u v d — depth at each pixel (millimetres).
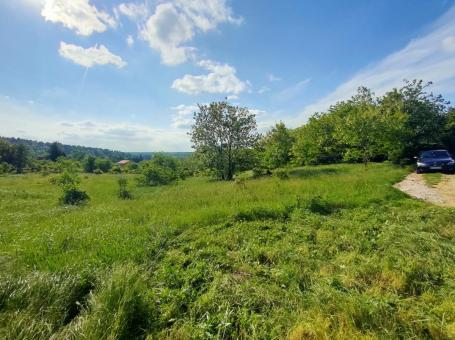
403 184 10914
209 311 3070
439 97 22547
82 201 12055
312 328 2600
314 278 3678
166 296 3326
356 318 2744
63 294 3172
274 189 10422
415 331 2566
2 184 22656
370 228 5504
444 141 23547
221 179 23719
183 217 7016
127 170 53125
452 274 3490
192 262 4363
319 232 5438
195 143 24078
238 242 5309
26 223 7480
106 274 3631
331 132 26531
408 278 3426
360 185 9953
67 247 5148
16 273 3822
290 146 23172
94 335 2502
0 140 65625
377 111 18312
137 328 2861
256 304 3150
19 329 2564
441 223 5414
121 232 5957
